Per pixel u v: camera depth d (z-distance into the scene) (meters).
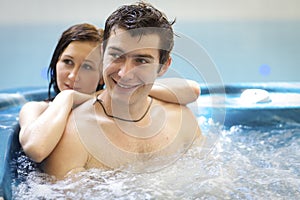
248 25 3.80
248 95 1.45
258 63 3.33
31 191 0.81
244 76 3.13
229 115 1.35
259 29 3.82
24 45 3.46
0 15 3.54
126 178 0.85
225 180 0.86
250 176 0.89
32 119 0.97
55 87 1.36
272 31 3.78
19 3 3.54
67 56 1.23
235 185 0.84
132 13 0.88
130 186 0.82
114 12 0.92
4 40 3.53
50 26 3.55
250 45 3.62
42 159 0.86
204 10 3.75
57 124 0.89
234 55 3.43
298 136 1.26
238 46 3.57
